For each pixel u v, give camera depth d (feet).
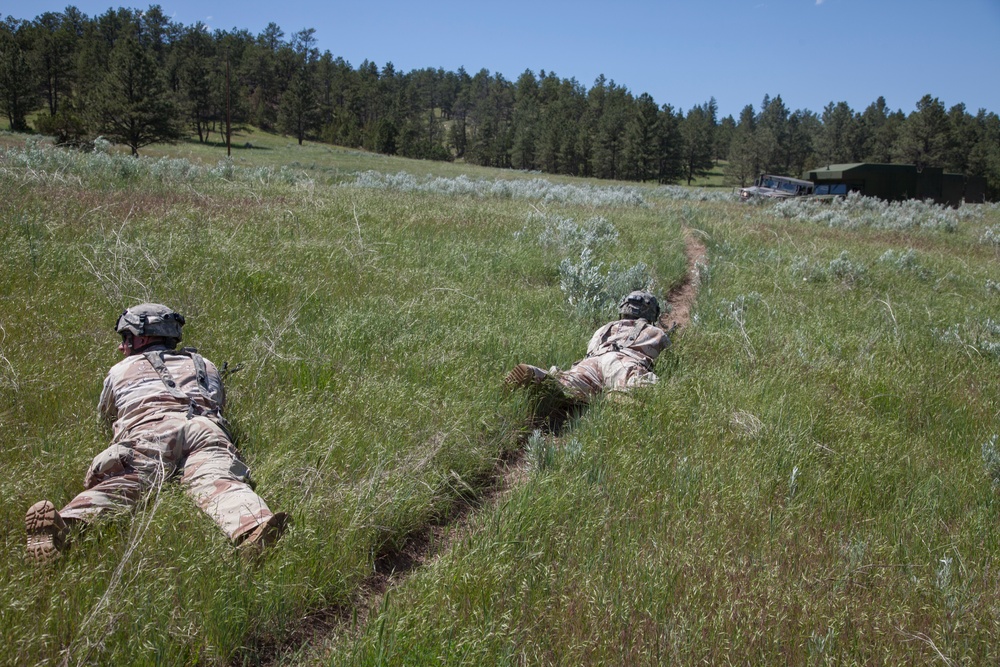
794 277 37.88
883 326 29.40
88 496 11.66
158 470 12.21
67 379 16.35
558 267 32.81
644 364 20.62
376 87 573.33
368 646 9.49
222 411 14.96
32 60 362.74
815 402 19.84
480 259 33.22
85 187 39.01
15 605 9.30
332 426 15.26
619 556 12.03
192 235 29.25
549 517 12.97
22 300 20.22
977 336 28.63
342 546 11.65
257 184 53.06
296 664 9.75
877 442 17.93
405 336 21.17
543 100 629.51
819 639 10.36
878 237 60.80
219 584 10.30
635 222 52.31
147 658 9.09
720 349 24.07
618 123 405.59
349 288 26.20
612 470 15.06
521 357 21.43
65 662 8.77
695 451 16.22
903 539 13.48
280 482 13.12
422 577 11.09
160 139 192.85
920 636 10.76
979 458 17.80
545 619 10.40
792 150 474.49
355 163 218.79
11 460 13.07
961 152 343.05
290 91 429.79
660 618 10.61
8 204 30.40
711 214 67.26
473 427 16.74
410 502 13.32
